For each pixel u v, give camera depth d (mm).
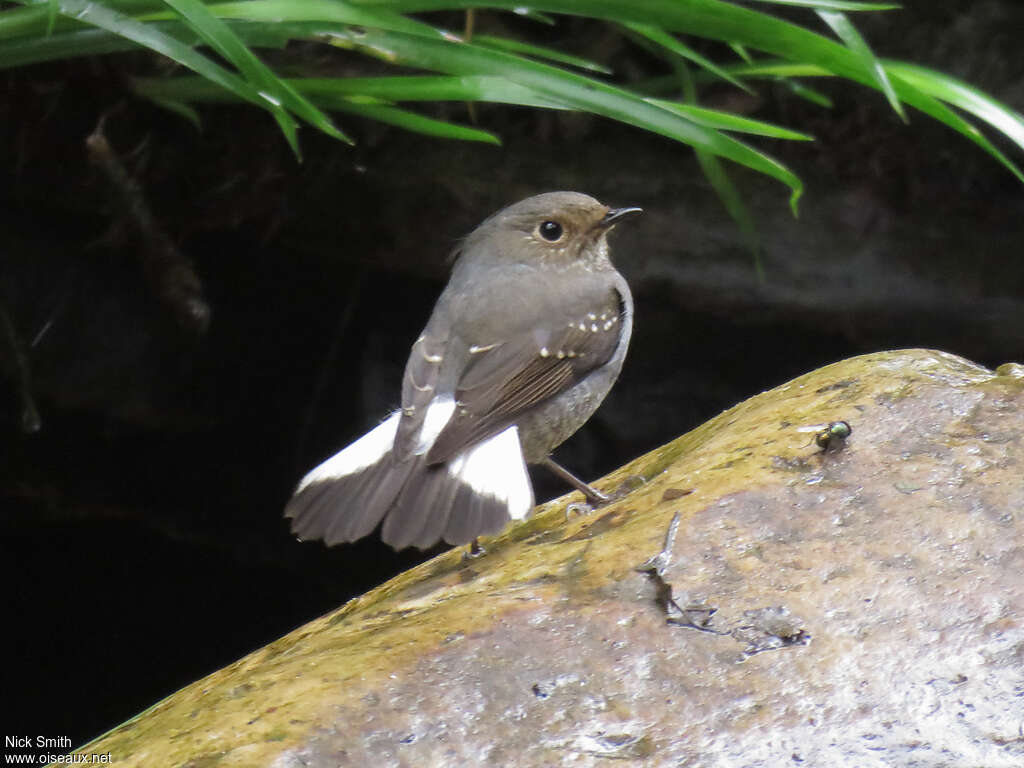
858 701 5594
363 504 7445
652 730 5527
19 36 8938
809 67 10477
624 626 6004
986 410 7359
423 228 12070
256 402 12953
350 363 13117
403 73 11664
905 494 6660
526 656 5859
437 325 8945
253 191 12031
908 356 8359
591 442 13289
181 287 11750
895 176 12344
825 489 6770
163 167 11844
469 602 6352
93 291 11930
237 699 5859
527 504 7438
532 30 12344
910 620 5910
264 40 9125
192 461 12992
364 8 8719
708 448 7668
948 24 12219
